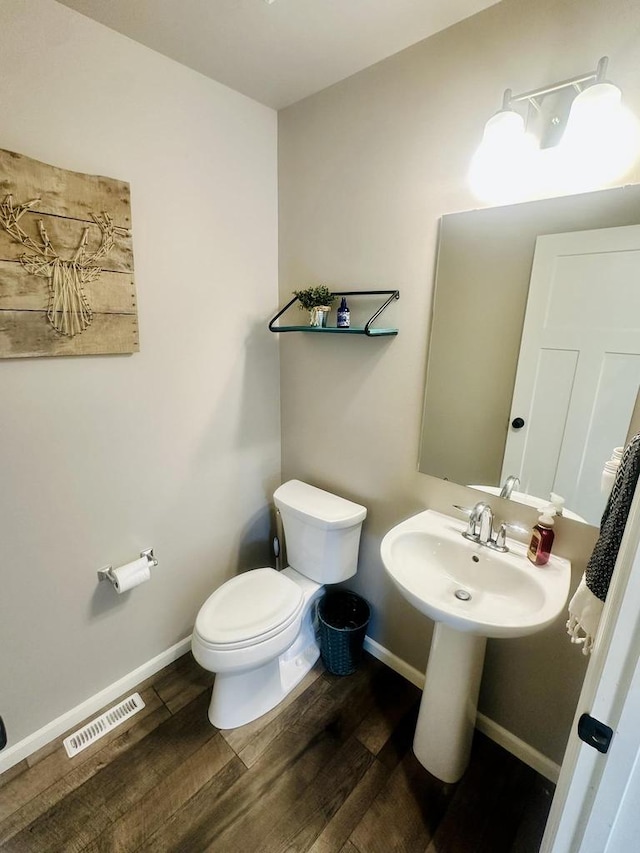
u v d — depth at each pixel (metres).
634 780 0.56
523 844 1.20
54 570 1.40
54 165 1.19
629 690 0.53
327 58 1.37
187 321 1.61
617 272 1.05
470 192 1.25
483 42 1.15
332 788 1.34
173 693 1.69
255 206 1.76
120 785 1.34
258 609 1.52
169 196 1.47
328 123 1.57
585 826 0.61
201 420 1.75
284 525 1.86
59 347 1.27
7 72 1.08
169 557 1.75
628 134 0.98
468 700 1.31
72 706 1.54
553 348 1.18
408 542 1.41
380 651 1.87
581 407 1.15
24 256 1.16
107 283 1.34
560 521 1.23
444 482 1.50
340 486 1.88
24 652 1.38
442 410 1.45
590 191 1.05
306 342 1.86
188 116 1.46
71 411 1.35
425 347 1.46
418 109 1.31
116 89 1.28
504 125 1.07
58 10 1.13
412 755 1.45
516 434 1.29
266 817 1.26
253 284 1.82
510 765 1.43
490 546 1.32
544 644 1.31
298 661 1.79
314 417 1.92
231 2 1.12
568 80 0.99
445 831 1.23
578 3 0.99
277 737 1.50
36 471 1.30
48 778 1.35
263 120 1.70
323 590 1.86
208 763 1.41
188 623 1.89
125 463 1.53
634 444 0.76
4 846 1.18
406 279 1.46
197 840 1.20
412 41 1.28
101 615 1.56
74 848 1.18
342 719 1.58
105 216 1.30
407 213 1.41
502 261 1.23
